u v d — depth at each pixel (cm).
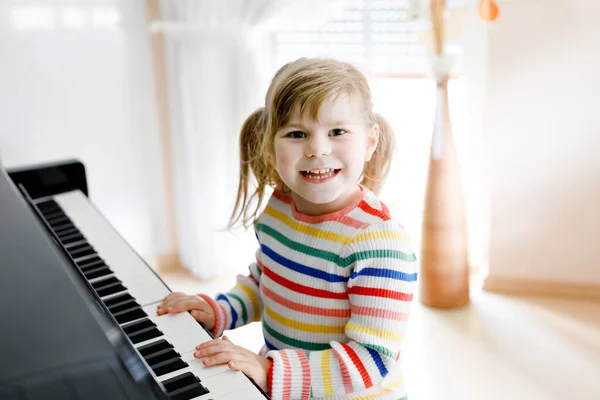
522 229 250
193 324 104
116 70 271
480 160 266
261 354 122
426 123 275
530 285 254
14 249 93
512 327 233
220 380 89
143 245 292
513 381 203
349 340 106
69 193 166
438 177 233
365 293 103
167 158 286
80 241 136
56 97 266
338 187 107
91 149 275
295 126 107
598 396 194
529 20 229
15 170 160
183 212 283
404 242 106
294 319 111
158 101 279
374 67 267
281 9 242
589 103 232
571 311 242
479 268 274
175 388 86
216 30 251
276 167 113
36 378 67
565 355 216
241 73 252
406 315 104
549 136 238
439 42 226
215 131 262
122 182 283
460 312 243
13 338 72
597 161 237
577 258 248
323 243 108
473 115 264
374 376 100
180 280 279
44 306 79
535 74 233
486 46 251
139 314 107
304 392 98
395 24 262
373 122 113
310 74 106
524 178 244
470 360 215
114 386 67
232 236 272
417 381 204
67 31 261
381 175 126
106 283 118
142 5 267
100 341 73
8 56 257
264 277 118
